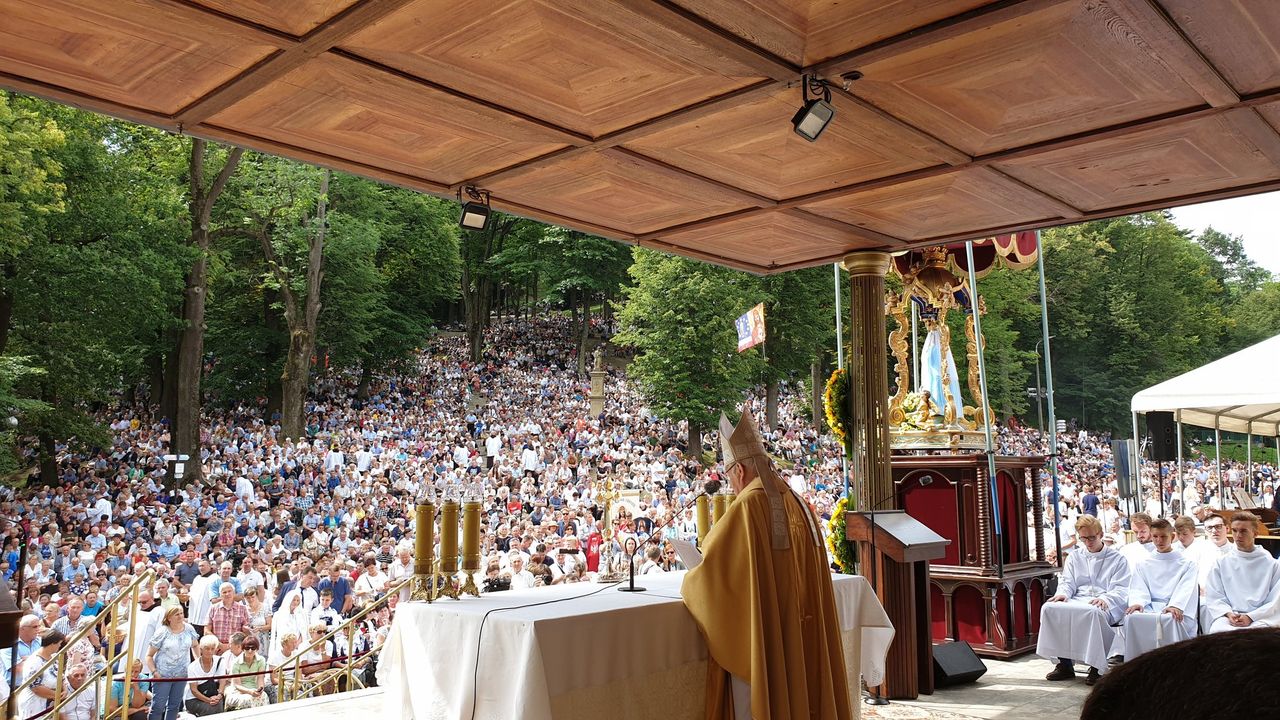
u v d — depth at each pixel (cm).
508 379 4322
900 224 694
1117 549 826
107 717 596
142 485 2028
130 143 2550
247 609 980
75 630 856
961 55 400
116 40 395
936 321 970
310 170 2977
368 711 555
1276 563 743
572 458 2588
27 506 1675
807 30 381
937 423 934
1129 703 45
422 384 4081
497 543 1496
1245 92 439
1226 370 1018
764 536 427
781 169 563
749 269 849
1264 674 41
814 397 3688
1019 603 906
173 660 798
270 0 358
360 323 3616
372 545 1419
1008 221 686
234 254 3419
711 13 367
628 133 500
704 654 437
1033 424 5403
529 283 5569
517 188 612
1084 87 434
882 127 487
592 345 5172
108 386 2841
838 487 2555
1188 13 362
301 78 430
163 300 2347
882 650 554
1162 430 1294
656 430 3638
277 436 2961
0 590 257
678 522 1530
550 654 366
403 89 442
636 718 401
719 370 3494
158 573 1095
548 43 392
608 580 529
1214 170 558
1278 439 1579
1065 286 5519
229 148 2780
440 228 4203
